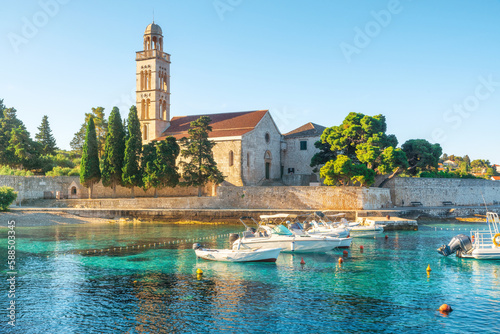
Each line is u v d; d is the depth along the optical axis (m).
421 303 22.98
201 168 71.56
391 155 65.56
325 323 20.00
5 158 94.81
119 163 79.75
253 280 28.08
